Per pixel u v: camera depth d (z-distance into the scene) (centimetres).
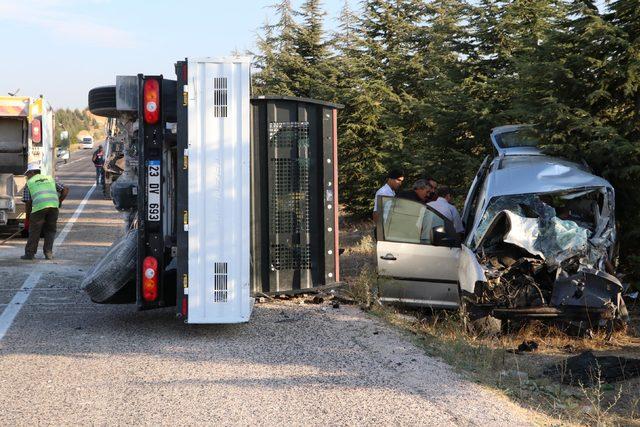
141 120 773
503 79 1321
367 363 677
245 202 763
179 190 763
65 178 4397
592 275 828
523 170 914
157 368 657
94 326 830
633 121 1012
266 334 789
